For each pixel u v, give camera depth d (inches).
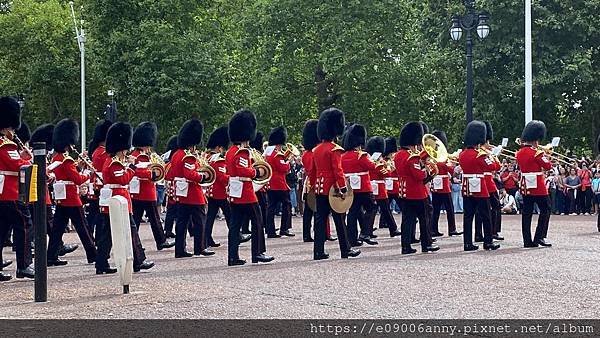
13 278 700.0
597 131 1991.9
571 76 1780.3
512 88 1792.6
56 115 2795.3
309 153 985.5
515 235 1038.4
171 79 2084.2
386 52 2167.8
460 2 1903.3
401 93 2133.4
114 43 2137.1
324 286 607.5
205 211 879.7
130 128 733.3
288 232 1107.3
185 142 878.4
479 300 535.5
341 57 2052.2
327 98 2206.0
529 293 561.0
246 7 2331.4
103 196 719.1
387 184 1089.4
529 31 1529.3
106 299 564.4
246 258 831.7
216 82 2146.9
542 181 869.2
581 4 1806.1
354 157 936.9
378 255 825.5
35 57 2709.2
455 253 829.8
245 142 785.6
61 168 785.6
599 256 778.2
